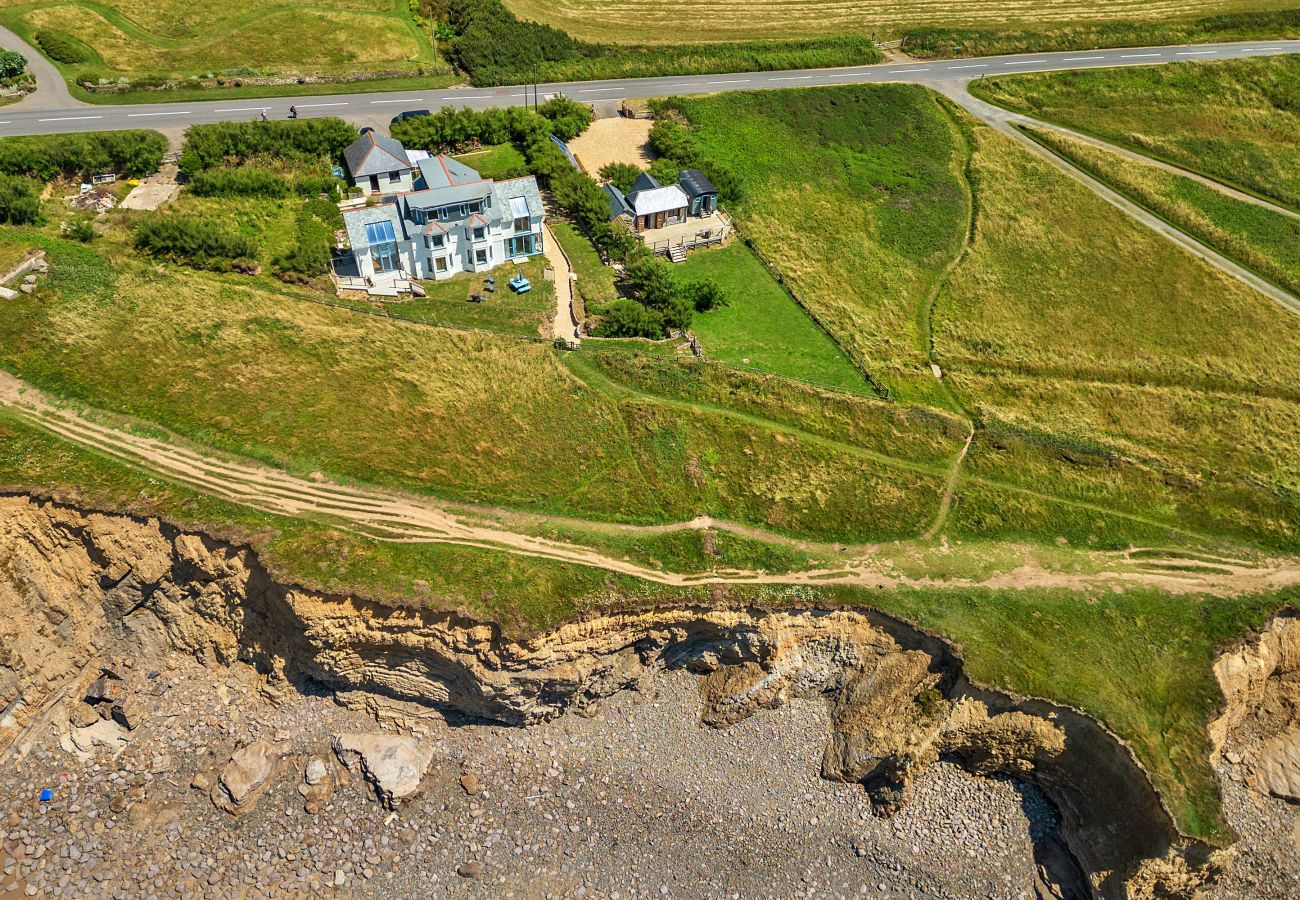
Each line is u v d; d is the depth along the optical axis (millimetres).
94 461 56188
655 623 57469
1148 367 82938
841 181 98062
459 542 57344
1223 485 70750
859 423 70312
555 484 61875
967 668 57062
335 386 63719
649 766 57469
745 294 82062
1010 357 81688
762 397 70125
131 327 63469
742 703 59312
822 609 59125
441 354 67812
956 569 62281
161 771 53906
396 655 54875
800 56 112250
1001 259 91875
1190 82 115438
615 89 102812
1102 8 132250
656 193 85500
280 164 81062
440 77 99000
